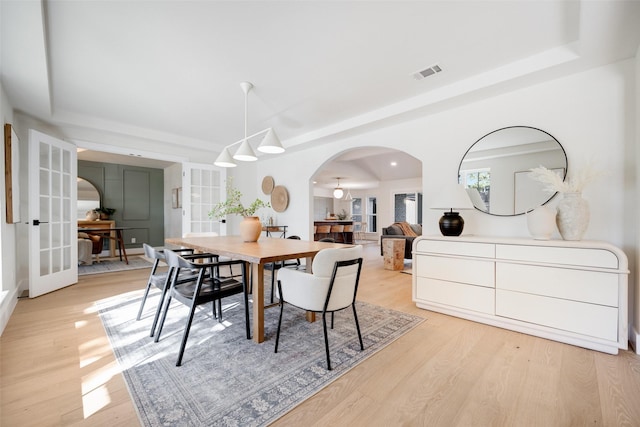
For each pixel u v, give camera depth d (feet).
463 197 8.63
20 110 10.25
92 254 18.01
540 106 8.18
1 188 8.04
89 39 6.80
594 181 7.30
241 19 6.14
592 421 4.16
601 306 6.19
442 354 6.18
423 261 9.10
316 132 13.89
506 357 6.04
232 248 7.34
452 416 4.28
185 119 12.67
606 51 6.61
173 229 22.35
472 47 7.16
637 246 6.44
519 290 7.23
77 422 4.10
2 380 5.14
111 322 7.92
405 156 26.76
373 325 7.79
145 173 23.53
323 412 4.36
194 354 6.13
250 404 4.51
